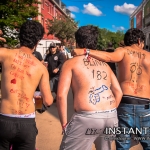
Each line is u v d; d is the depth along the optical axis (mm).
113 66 5934
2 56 2215
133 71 2656
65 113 2191
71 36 33219
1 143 2160
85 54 2295
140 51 2723
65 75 2205
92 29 2359
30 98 2197
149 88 2686
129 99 2607
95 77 2211
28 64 2223
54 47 6445
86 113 2104
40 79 2293
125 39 2846
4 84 2176
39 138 4137
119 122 2662
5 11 10594
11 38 11219
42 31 2400
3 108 2141
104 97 2184
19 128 2113
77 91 2176
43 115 5508
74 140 2178
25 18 11219
